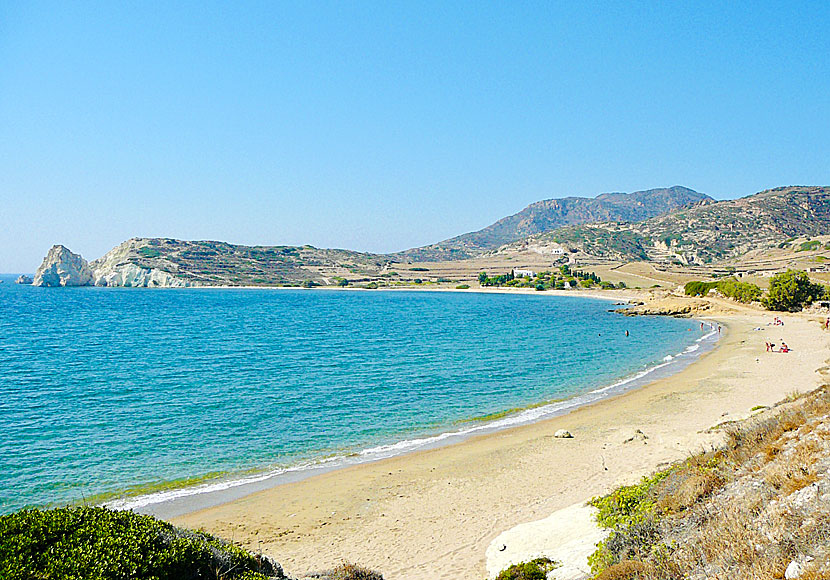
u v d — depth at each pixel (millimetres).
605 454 27047
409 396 42656
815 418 14648
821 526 8938
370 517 20766
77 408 37906
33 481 24500
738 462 14125
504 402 41000
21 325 101438
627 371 54656
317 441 31141
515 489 23047
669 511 13055
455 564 16156
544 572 13406
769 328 92625
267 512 21453
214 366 56469
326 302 192250
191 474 25797
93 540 9609
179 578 9875
